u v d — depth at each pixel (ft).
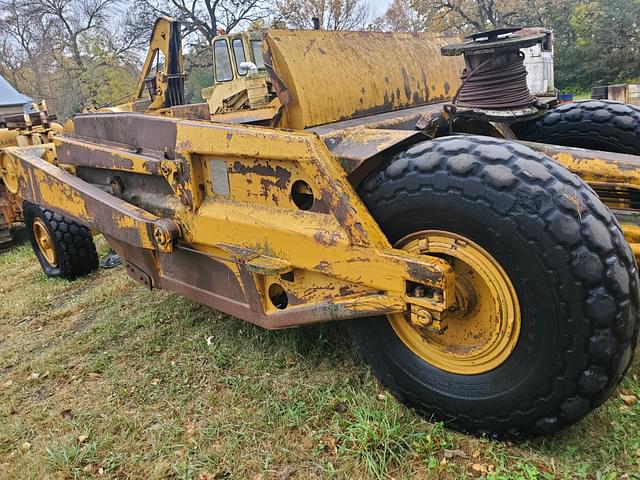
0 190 21.24
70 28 99.96
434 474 6.66
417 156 7.03
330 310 7.76
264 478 7.04
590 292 5.93
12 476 7.61
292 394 8.51
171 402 8.88
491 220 6.33
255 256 8.34
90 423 8.61
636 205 8.93
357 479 6.79
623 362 6.15
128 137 10.37
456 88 12.87
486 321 6.91
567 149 9.48
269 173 8.04
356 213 7.12
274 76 9.02
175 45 15.08
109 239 11.55
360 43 10.55
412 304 6.87
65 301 14.62
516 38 9.26
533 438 6.86
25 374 10.52
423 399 7.46
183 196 9.28
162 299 13.17
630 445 6.67
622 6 91.15
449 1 99.35
